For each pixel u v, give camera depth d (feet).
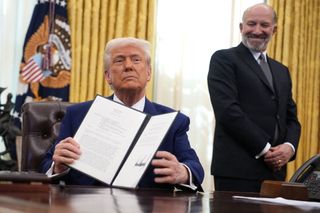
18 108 12.18
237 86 9.13
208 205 3.65
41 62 12.41
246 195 5.18
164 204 3.55
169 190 5.55
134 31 12.94
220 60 9.23
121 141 5.43
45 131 7.65
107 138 5.44
